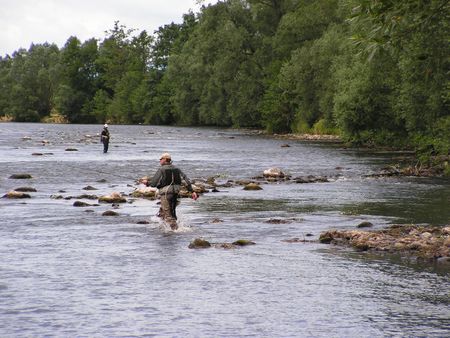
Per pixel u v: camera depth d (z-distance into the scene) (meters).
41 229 21.80
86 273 15.48
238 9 133.00
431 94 54.09
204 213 25.94
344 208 27.55
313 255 17.72
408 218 24.47
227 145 82.38
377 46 20.64
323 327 11.56
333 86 98.69
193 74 154.12
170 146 79.44
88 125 189.62
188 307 12.75
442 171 46.47
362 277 15.23
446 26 35.19
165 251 18.17
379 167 50.47
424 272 15.78
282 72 113.06
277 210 26.91
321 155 64.50
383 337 11.05
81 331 11.29
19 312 12.35
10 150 67.06
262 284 14.54
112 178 40.50
